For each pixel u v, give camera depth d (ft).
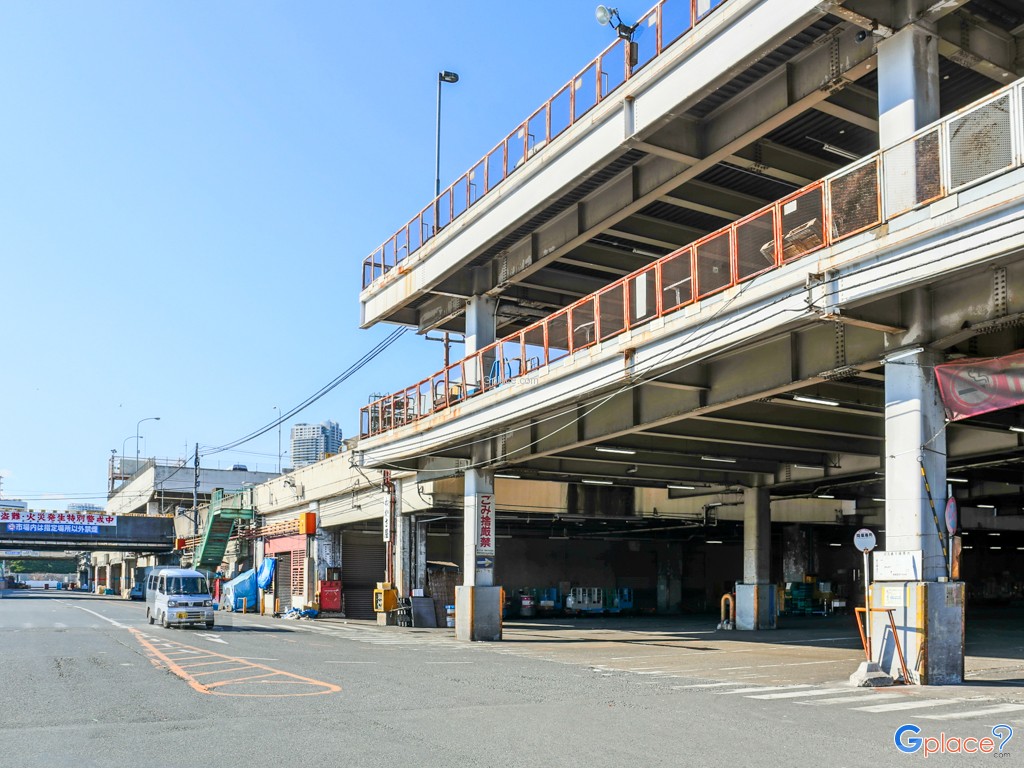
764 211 59.57
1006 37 62.75
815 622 143.33
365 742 33.78
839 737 34.40
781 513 147.64
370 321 133.39
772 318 57.72
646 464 107.96
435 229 116.37
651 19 76.23
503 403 92.32
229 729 36.86
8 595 340.39
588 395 79.46
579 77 86.22
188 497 321.93
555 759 30.42
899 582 52.65
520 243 107.14
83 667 62.95
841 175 53.62
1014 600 217.15
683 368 71.20
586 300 80.12
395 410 120.06
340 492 153.89
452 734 35.50
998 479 112.37
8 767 29.89
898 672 52.08
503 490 130.00
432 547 154.10
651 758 30.50
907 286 49.01
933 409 53.11
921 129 48.91
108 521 257.55
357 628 125.80
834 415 86.99
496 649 88.69
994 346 55.52
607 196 92.79
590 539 181.16
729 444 101.91
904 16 55.31
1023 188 42.96
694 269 66.13
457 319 130.21
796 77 69.62
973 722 37.78
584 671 64.18
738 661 73.87
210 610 116.57
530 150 95.04
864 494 133.80
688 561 191.62
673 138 78.23
